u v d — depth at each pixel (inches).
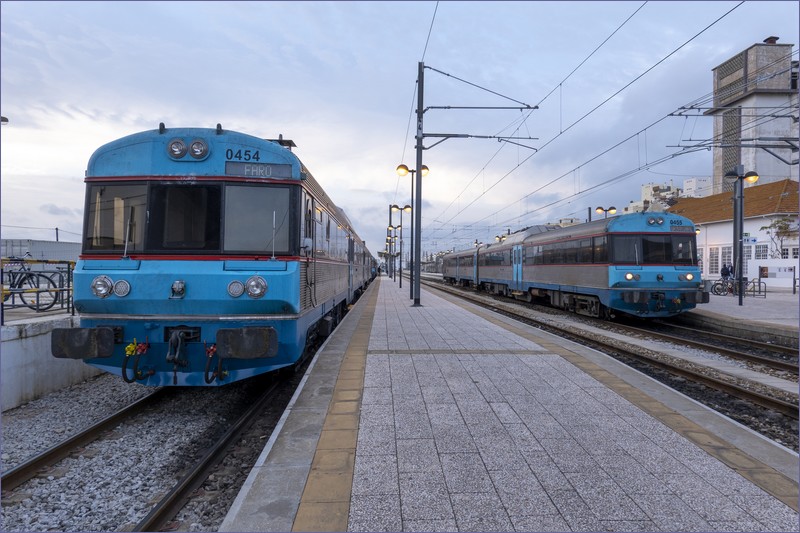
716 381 308.5
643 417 213.9
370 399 238.7
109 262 233.8
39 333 294.4
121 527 149.8
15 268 442.9
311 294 292.7
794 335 482.6
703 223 1428.4
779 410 265.6
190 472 178.4
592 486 150.8
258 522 130.6
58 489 174.6
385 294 1120.2
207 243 237.8
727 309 691.4
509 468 163.3
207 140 242.2
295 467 164.1
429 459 170.6
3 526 149.9
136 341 228.5
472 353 346.9
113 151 242.4
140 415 255.8
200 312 231.3
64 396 297.7
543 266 842.8
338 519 132.1
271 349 221.3
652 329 621.0
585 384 266.8
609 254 613.3
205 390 301.6
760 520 131.6
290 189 247.8
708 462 168.2
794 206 1192.8
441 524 129.9
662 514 134.6
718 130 1980.8
